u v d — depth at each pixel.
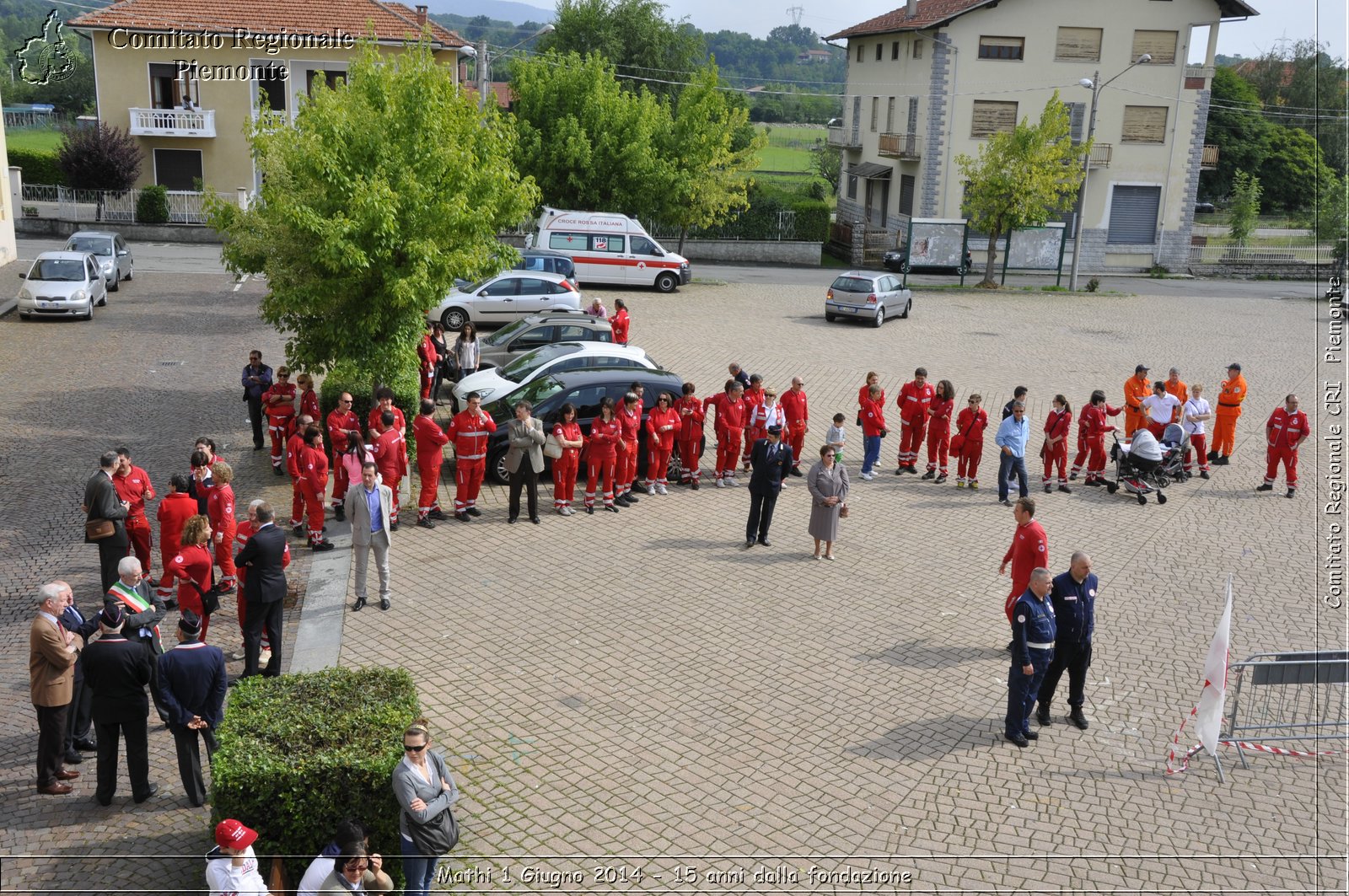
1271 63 70.88
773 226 48.84
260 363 16.39
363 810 6.92
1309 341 30.55
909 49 50.19
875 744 8.95
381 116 15.85
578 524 14.23
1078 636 9.12
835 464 13.12
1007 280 45.97
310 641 10.47
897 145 50.19
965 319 32.69
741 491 16.14
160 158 41.62
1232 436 18.34
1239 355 27.95
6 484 14.36
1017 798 8.24
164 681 7.55
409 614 11.17
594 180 38.22
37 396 18.67
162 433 17.03
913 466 17.42
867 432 16.77
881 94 54.34
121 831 7.43
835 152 67.69
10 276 30.31
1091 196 49.41
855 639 10.98
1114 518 15.40
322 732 7.18
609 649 10.52
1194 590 12.69
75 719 8.26
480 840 7.48
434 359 19.14
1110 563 13.52
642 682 9.88
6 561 11.97
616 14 60.38
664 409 15.43
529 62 39.56
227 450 16.41
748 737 8.98
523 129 37.84
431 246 15.27
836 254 53.00
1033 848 7.62
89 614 10.66
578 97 38.50
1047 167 39.50
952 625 11.42
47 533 12.83
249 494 14.56
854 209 58.94
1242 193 52.84
